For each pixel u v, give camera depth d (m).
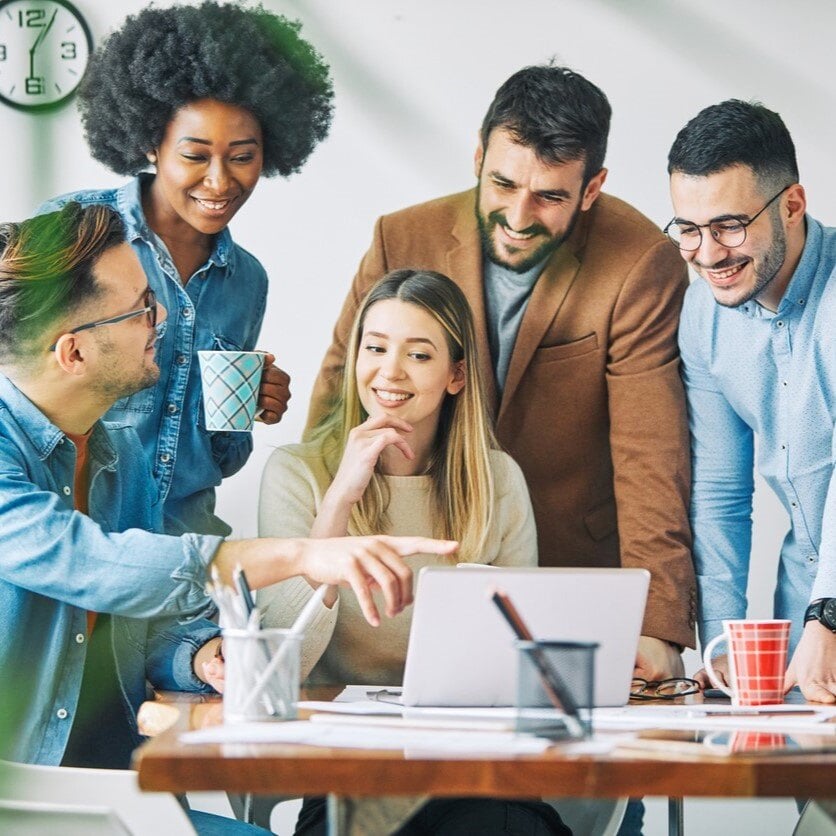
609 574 1.44
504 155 2.68
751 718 1.37
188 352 2.63
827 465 2.59
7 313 1.97
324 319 2.67
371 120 2.69
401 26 2.70
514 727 1.18
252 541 1.72
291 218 2.68
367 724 1.23
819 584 2.11
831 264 2.61
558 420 2.67
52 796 1.44
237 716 1.28
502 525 2.63
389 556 1.51
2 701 1.69
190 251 2.65
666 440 2.66
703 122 2.64
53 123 2.67
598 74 2.68
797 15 2.68
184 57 2.64
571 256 2.68
